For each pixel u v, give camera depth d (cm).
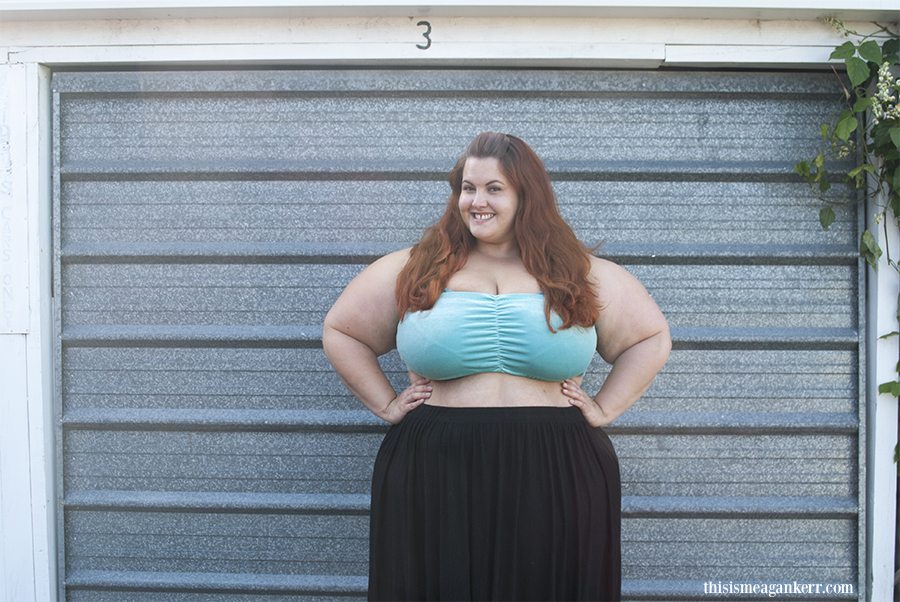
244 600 214
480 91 205
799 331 206
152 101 211
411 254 165
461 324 147
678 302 209
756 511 206
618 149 208
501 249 163
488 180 151
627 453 210
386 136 209
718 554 210
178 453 213
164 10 191
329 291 211
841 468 208
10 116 200
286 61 199
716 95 206
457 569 148
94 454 213
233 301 211
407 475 155
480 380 152
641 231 209
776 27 193
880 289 196
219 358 212
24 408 203
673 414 208
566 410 157
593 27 194
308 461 212
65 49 200
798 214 206
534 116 207
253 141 211
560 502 149
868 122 192
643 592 208
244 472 213
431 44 195
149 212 212
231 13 192
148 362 212
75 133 211
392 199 209
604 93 206
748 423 206
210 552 214
